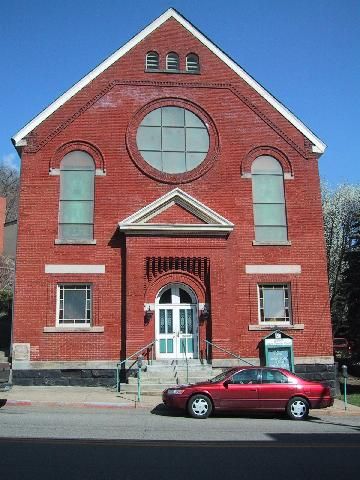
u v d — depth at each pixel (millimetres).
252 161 23047
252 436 11844
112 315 20891
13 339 20328
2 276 39188
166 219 21469
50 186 21812
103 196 21938
